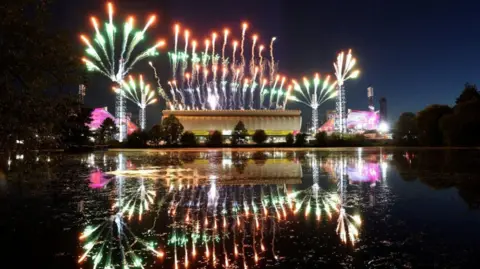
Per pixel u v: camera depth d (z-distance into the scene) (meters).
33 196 15.61
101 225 10.73
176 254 8.21
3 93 7.01
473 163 28.81
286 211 12.41
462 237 9.21
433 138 62.81
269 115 92.31
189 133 72.75
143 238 9.44
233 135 77.44
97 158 41.03
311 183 19.28
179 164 32.25
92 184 19.41
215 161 35.59
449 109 62.47
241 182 19.88
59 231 10.14
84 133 54.66
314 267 7.34
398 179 20.38
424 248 8.41
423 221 10.84
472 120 54.41
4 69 7.12
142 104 85.50
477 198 14.39
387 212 12.07
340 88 76.94
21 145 7.61
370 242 8.87
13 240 9.31
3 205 13.68
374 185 18.27
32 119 7.32
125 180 21.09
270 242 8.95
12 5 7.09
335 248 8.45
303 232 9.77
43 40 7.37
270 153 49.81
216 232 9.91
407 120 71.69
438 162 30.48
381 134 93.06
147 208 13.08
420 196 14.98
